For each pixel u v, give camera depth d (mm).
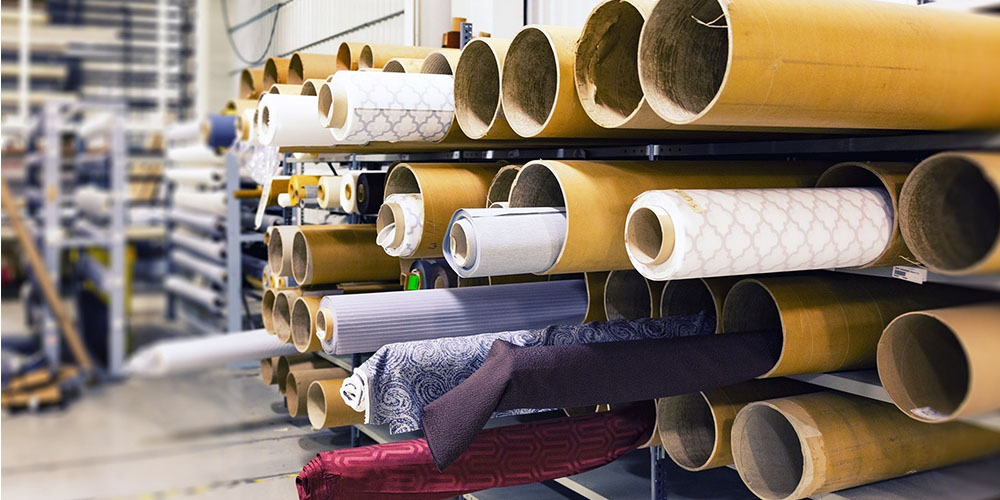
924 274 1865
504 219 2008
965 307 1758
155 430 2633
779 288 2018
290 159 4090
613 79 1980
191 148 3408
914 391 1854
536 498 2834
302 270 3146
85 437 2250
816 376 2102
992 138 1867
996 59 1766
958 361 1937
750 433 2086
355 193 3090
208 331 3125
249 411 3678
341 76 2412
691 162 2172
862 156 2555
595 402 1918
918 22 1691
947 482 2146
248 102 3623
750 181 2123
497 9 3855
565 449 2211
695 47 1743
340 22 4223
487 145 2703
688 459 2201
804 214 1808
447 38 3568
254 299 3938
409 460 2115
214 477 2906
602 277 2598
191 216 3391
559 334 2201
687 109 1691
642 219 1840
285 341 3158
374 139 2514
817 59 1555
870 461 1969
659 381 1948
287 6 4059
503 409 1887
